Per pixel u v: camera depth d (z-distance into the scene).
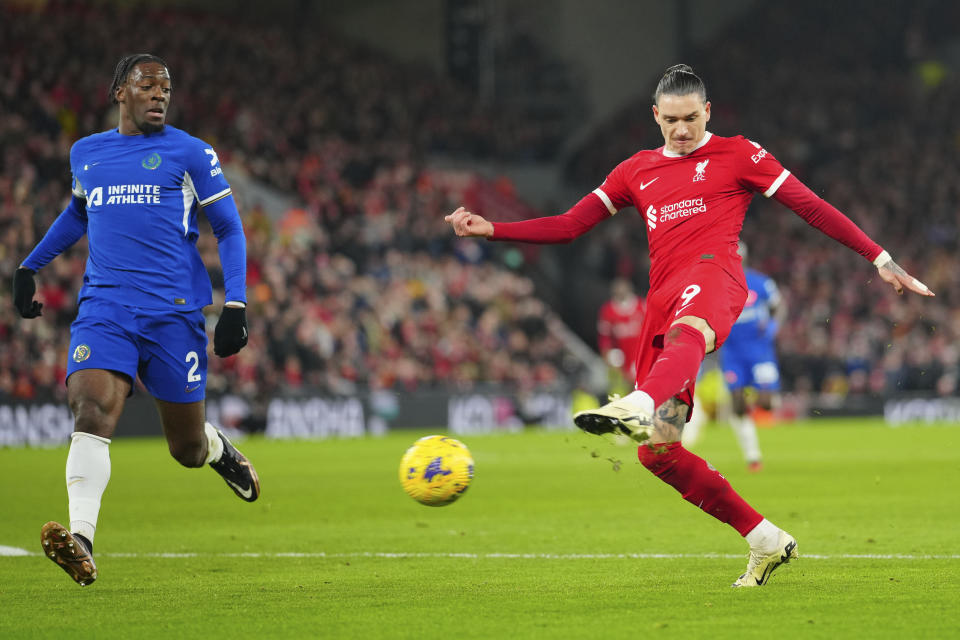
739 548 13.31
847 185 70.00
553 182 68.75
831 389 55.72
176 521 16.97
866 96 78.06
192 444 11.09
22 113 47.25
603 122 73.75
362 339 47.56
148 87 10.61
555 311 64.31
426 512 18.08
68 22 54.16
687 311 9.76
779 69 78.44
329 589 10.48
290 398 42.19
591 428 8.91
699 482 10.09
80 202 11.12
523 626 8.48
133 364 10.30
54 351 38.41
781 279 62.31
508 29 72.25
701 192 10.16
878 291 62.00
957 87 79.38
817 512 17.17
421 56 71.81
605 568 11.74
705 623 8.49
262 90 58.38
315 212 53.44
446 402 46.62
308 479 24.70
